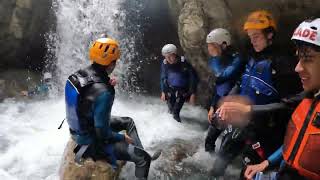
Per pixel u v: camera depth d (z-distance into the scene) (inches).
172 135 209.5
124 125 156.9
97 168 134.1
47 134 208.7
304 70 67.1
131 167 163.2
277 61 118.9
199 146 193.3
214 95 159.3
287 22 208.8
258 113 92.4
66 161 146.3
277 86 118.6
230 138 141.0
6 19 285.4
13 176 160.2
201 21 223.6
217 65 156.6
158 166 169.2
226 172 162.2
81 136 131.6
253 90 121.7
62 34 299.4
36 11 291.4
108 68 128.2
